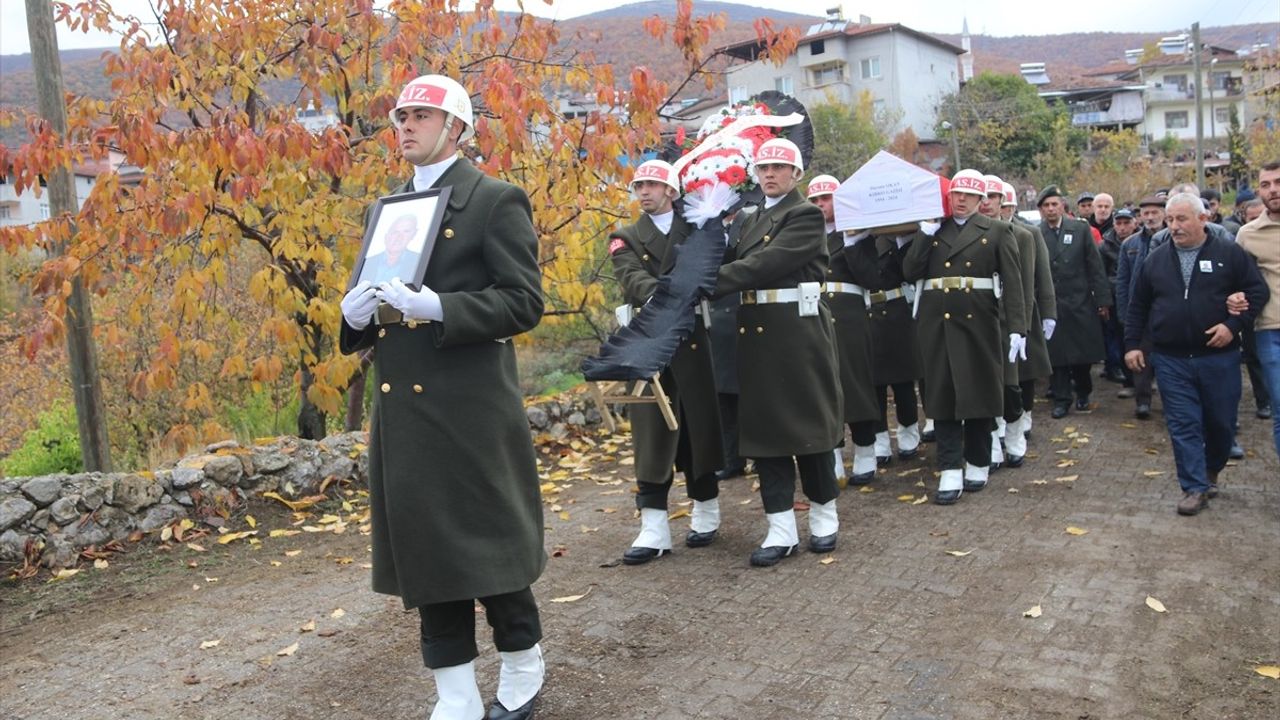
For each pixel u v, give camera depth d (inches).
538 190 313.3
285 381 401.4
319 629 181.2
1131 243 348.8
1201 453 234.8
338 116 334.0
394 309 126.2
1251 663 151.9
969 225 259.6
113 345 343.6
